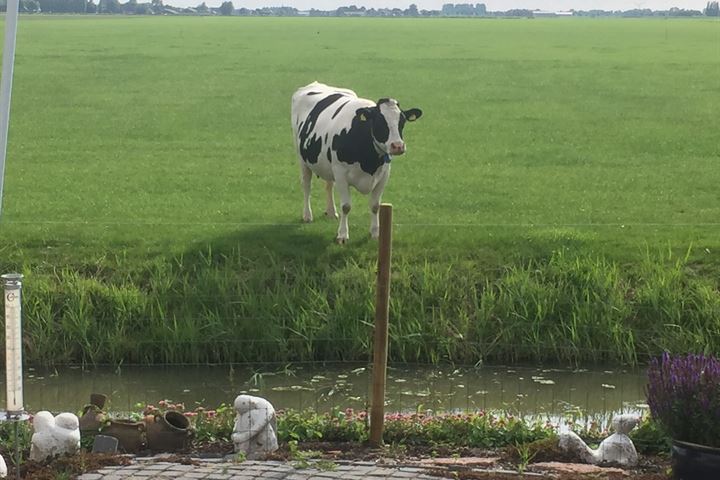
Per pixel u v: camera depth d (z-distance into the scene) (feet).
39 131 95.14
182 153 83.41
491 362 42.70
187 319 42.75
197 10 643.45
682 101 118.11
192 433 28.27
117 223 54.60
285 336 42.80
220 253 48.29
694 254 48.32
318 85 60.18
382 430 27.94
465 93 124.06
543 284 44.60
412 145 87.97
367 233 52.75
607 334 42.47
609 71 147.74
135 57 161.38
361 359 42.73
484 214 59.62
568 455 26.76
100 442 27.02
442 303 43.96
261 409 26.86
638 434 28.07
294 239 51.11
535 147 87.61
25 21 291.79
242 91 123.44
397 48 186.39
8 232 51.52
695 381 24.35
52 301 43.68
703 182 71.46
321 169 53.78
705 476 23.99
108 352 42.22
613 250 48.73
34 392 39.55
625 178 72.95
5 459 26.37
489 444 28.27
